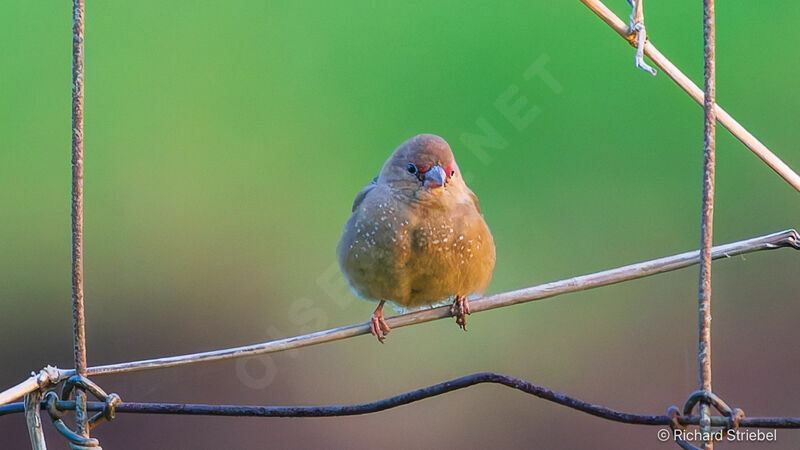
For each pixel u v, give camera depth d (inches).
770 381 431.5
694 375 430.9
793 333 450.9
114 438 407.8
